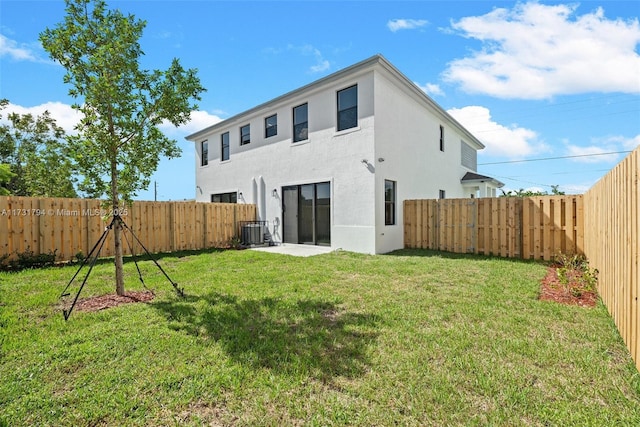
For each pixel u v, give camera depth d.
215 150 16.23
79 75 4.43
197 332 3.37
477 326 3.51
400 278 5.92
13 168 17.95
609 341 3.07
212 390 2.33
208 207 11.55
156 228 10.06
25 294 4.89
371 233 9.45
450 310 4.04
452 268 6.81
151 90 4.76
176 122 5.08
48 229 7.89
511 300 4.44
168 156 5.18
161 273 6.50
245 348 3.00
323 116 10.86
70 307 4.25
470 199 9.38
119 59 4.51
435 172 13.94
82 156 4.40
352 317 3.84
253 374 2.54
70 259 8.23
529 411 2.08
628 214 2.97
